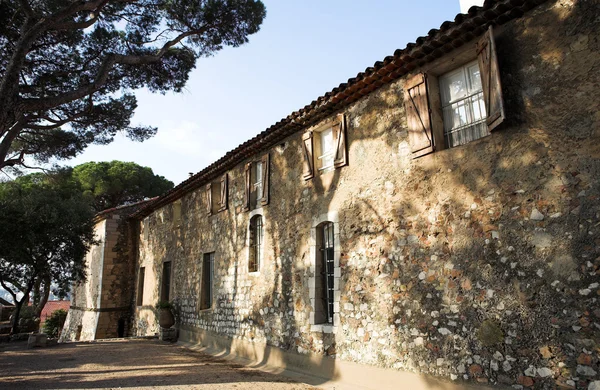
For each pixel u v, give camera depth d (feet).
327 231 26.55
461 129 19.13
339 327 23.49
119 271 64.03
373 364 20.98
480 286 16.66
